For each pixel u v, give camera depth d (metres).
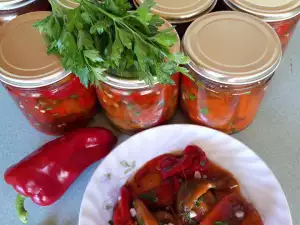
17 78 0.20
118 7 0.17
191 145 0.22
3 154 0.24
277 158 0.23
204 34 0.20
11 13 0.23
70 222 0.22
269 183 0.20
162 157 0.22
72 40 0.17
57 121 0.23
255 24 0.21
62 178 0.22
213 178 0.21
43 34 0.21
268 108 0.25
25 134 0.25
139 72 0.18
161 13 0.21
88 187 0.20
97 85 0.19
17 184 0.21
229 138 0.21
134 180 0.22
